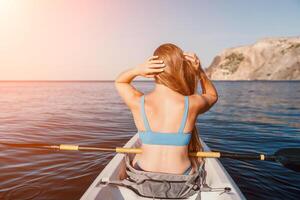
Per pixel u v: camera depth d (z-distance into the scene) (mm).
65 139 8391
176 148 2217
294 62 139500
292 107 20234
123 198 2484
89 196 2281
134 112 2277
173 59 2193
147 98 2246
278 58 145375
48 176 4922
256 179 5012
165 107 2176
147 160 2279
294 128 11102
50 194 4203
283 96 32969
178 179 2227
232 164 5832
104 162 5723
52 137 8695
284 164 2859
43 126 10961
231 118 14594
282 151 2916
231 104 23500
